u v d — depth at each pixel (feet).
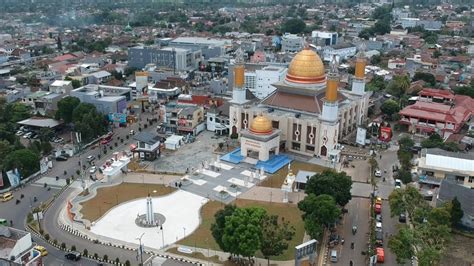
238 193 450.71
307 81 563.48
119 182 476.13
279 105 573.33
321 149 536.01
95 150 563.48
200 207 424.87
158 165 517.14
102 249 355.97
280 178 483.92
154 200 437.99
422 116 601.21
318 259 337.72
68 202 422.00
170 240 369.71
